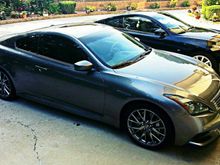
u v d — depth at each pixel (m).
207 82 4.43
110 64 4.64
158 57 5.13
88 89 4.63
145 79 4.31
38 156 4.16
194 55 7.16
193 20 19.08
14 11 21.48
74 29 5.33
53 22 19.17
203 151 4.20
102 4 29.22
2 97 5.86
